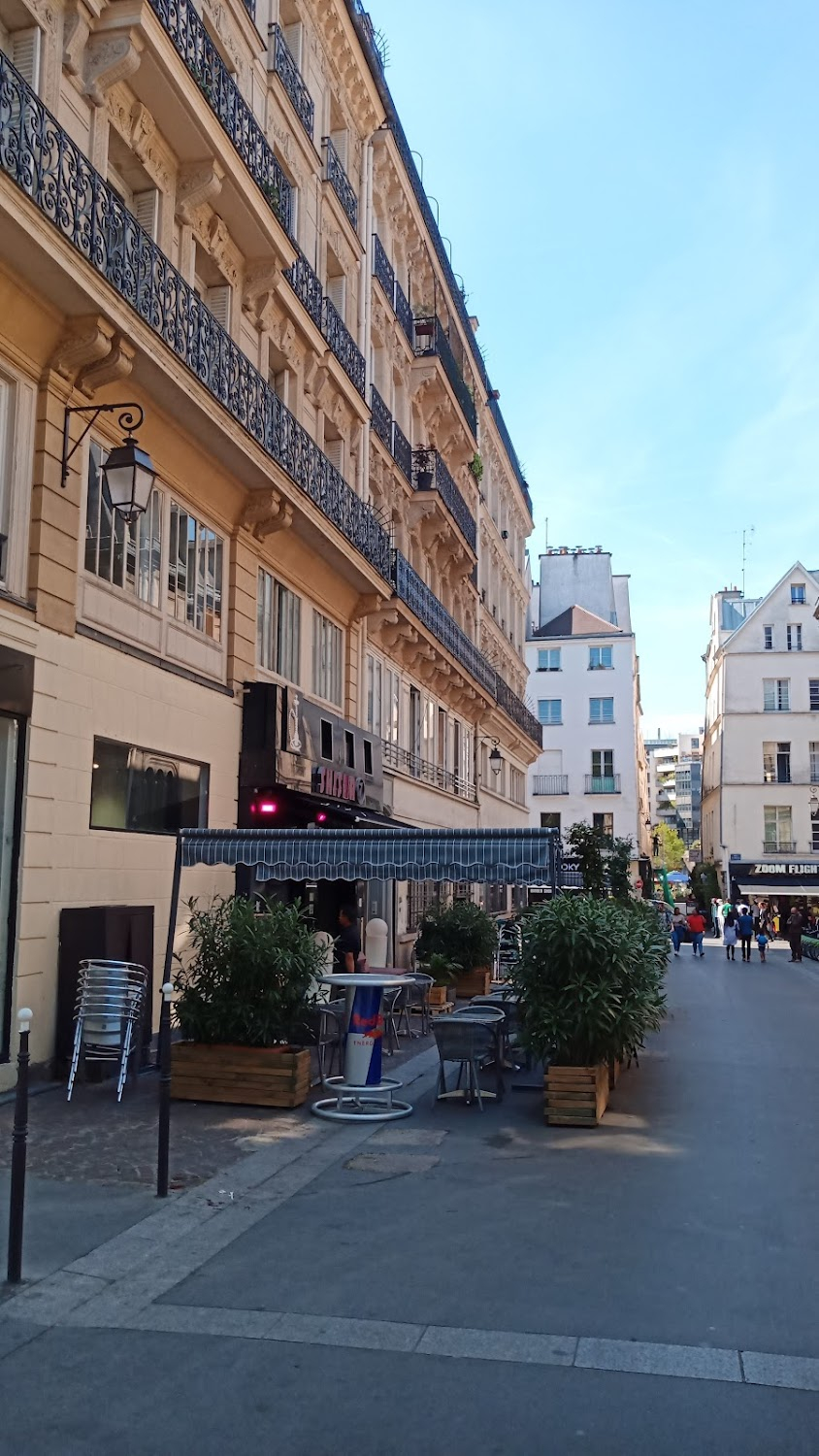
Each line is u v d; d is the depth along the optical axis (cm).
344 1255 557
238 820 1441
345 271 2062
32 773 966
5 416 970
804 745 6031
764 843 5975
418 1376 422
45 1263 535
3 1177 680
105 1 1078
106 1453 367
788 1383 419
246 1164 729
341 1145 795
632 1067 1192
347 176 2102
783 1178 715
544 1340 455
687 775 15962
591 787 6322
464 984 1975
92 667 1077
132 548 1190
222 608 1445
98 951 983
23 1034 524
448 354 2775
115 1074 1007
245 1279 521
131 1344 449
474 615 3450
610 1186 693
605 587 7094
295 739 1593
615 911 962
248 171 1366
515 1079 1070
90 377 1046
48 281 948
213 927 954
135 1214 613
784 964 3441
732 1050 1336
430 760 2731
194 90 1208
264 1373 424
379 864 967
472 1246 573
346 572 1855
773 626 6159
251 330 1560
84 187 1020
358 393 2008
